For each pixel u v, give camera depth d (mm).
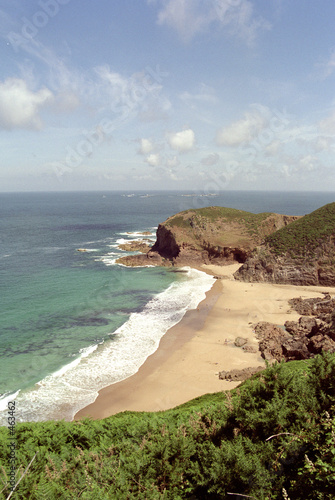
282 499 6066
